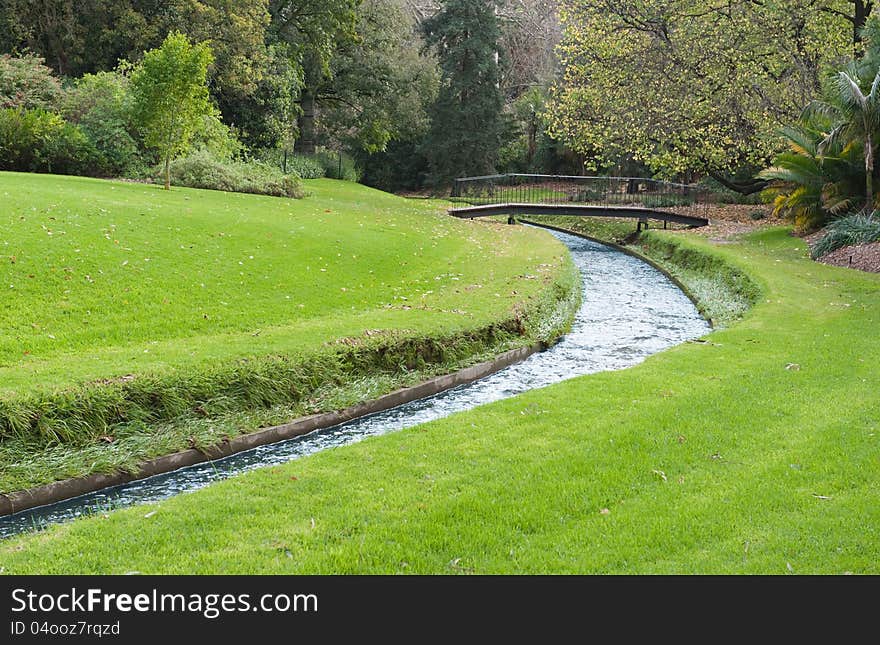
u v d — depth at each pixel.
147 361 7.77
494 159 44.53
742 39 23.36
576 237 28.59
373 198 28.94
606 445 6.11
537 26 53.16
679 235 23.03
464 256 16.28
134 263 11.38
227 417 7.37
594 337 11.99
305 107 40.62
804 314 11.84
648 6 24.89
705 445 6.09
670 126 24.67
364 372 8.88
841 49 22.66
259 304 10.90
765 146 23.62
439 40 44.62
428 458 5.94
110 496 6.11
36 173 19.73
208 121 25.02
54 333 8.75
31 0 25.92
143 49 26.69
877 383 7.84
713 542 4.45
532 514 4.84
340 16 34.97
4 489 5.79
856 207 20.23
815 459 5.73
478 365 9.69
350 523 4.76
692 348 9.78
